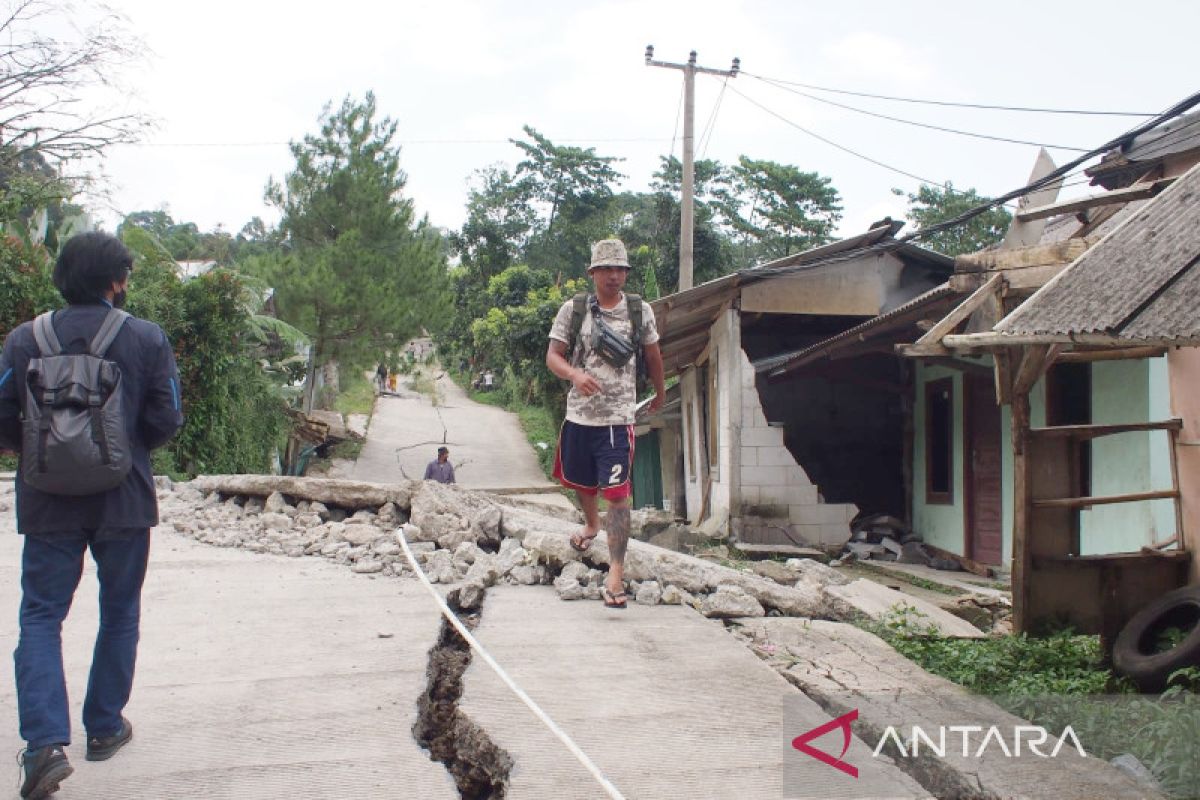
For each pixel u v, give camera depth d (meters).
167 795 3.04
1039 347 5.38
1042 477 5.68
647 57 18.56
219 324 17.80
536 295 34.03
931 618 6.04
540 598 5.57
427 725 3.71
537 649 4.55
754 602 5.52
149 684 4.05
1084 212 9.48
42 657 3.01
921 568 12.90
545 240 57.44
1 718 3.64
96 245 3.32
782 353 16.39
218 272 18.12
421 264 26.30
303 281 23.67
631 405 5.26
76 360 3.12
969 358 12.08
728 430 13.61
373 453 29.33
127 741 3.43
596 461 5.32
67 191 17.41
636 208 57.62
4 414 3.20
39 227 20.56
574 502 23.94
